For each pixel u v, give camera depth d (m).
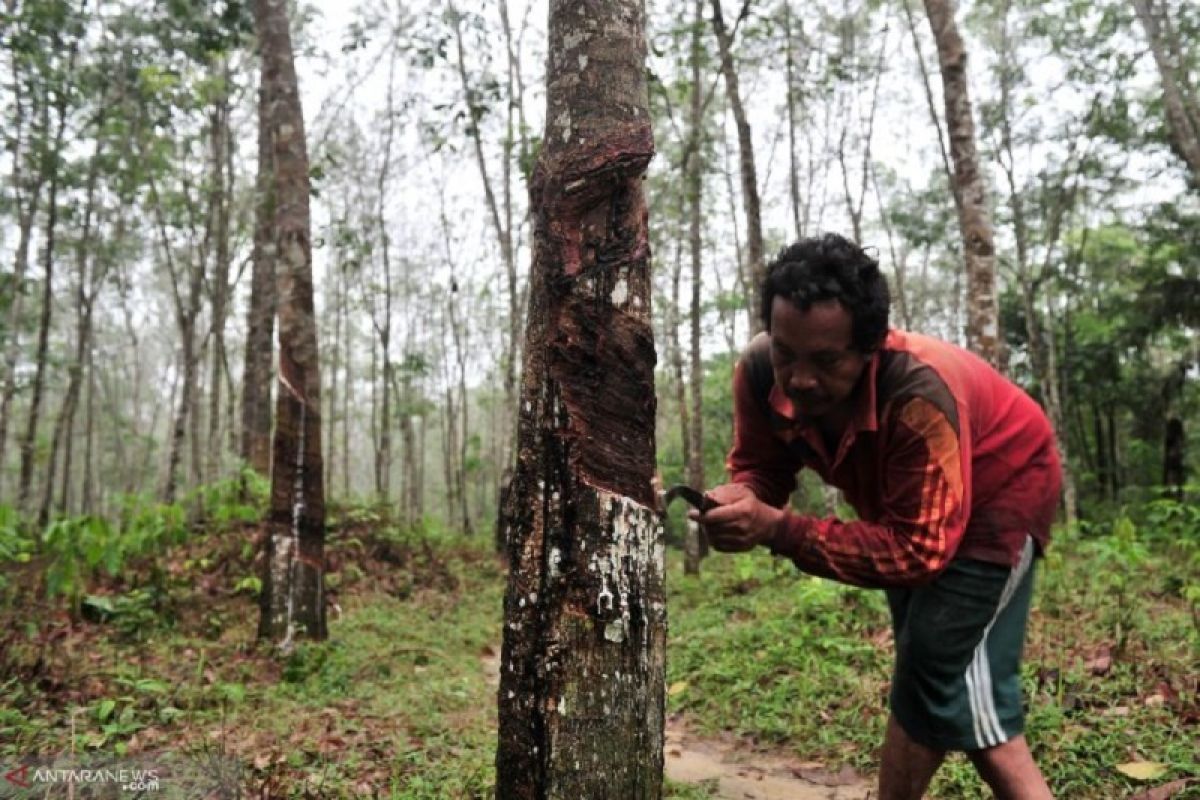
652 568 1.74
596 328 1.72
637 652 1.69
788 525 1.92
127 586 6.52
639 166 1.77
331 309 25.47
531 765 1.65
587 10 1.81
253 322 11.89
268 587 5.52
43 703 3.89
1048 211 17.22
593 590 1.66
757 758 4.07
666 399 23.89
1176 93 11.19
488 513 32.69
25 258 14.77
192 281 16.11
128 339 36.97
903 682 2.23
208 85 12.73
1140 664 4.23
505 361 20.62
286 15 5.93
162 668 4.84
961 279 25.48
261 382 11.75
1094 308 18.62
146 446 28.91
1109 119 14.52
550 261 1.75
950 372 2.03
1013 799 2.14
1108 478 18.50
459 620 7.84
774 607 6.97
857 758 3.82
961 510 1.91
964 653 2.13
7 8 11.93
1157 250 15.52
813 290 1.84
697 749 4.28
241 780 3.00
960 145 6.51
